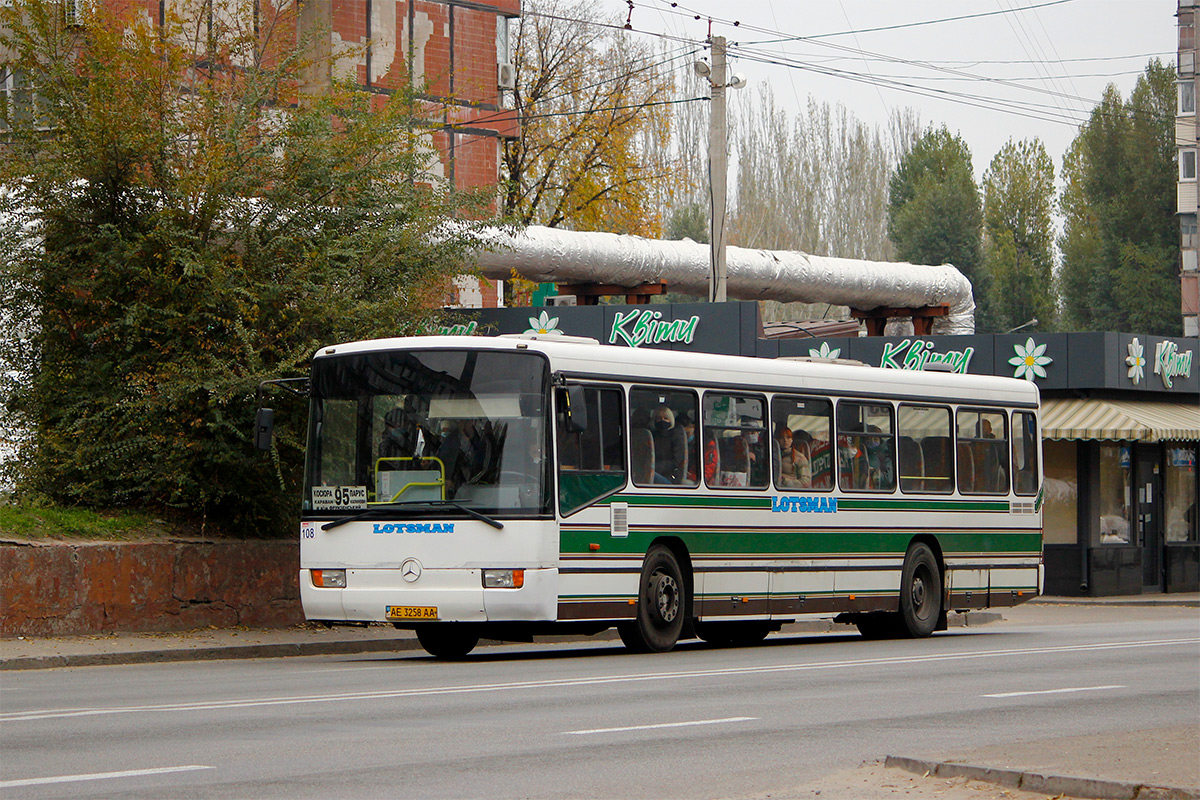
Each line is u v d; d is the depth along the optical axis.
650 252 46.41
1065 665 21.59
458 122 53.31
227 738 13.30
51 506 27.78
